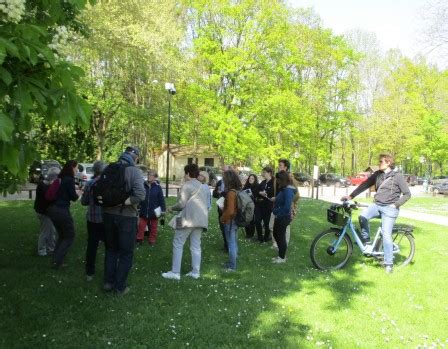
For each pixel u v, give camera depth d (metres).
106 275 5.55
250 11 27.14
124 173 5.18
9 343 3.98
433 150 43.41
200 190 6.31
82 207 14.23
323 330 4.66
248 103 27.81
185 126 29.61
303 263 7.77
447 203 26.39
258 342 4.28
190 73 24.38
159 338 4.25
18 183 4.64
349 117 38.44
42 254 7.36
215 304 5.27
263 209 9.45
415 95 41.44
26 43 2.60
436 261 8.32
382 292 6.20
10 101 2.75
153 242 8.77
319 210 16.64
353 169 51.38
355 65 38.47
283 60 28.16
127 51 16.70
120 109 28.95
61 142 25.44
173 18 25.98
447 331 4.85
